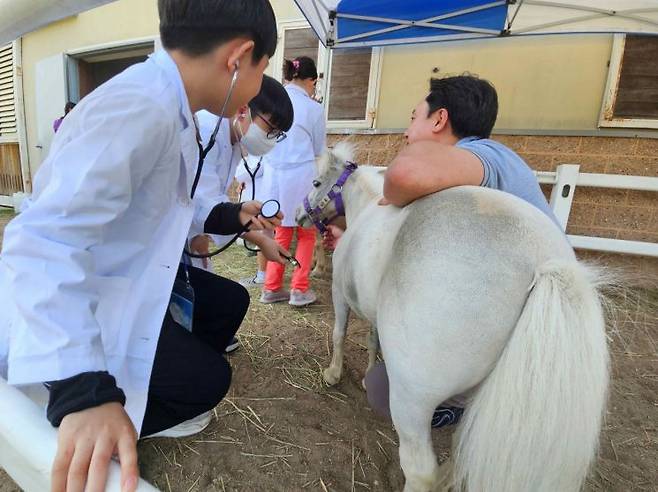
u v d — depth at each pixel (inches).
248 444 62.8
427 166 40.9
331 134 169.3
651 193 133.1
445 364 35.4
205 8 28.9
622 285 54.8
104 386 21.2
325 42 153.8
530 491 31.7
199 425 64.2
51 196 23.3
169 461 58.8
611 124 133.8
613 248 134.7
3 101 275.4
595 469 60.5
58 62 236.5
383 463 60.8
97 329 23.4
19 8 42.2
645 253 131.1
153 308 33.8
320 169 88.0
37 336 21.1
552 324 30.8
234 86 32.1
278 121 70.0
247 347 92.7
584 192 140.5
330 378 78.4
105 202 24.9
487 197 38.2
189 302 49.0
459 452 38.1
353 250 54.3
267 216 57.4
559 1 120.6
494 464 32.3
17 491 51.8
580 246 137.9
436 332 35.0
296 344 94.9
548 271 32.5
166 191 32.5
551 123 140.9
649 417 73.5
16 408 19.9
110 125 25.4
